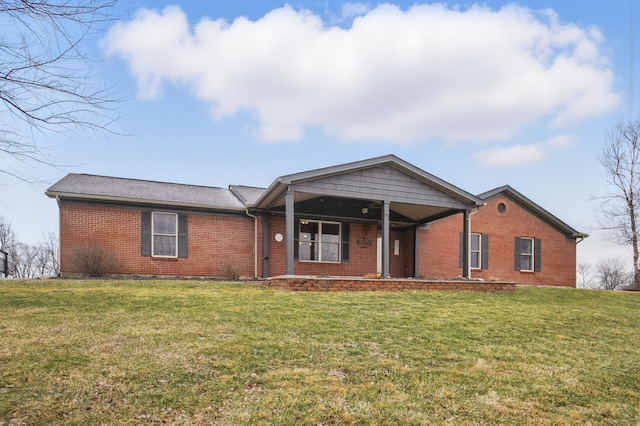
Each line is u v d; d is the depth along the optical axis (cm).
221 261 1584
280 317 718
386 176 1367
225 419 371
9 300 806
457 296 1088
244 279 1545
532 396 451
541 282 2119
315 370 484
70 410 372
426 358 546
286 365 495
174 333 598
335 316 744
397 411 400
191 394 412
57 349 514
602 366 557
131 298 852
